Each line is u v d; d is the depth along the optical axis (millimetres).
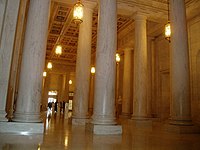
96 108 8812
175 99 10391
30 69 8039
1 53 8125
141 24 14992
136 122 13648
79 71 13492
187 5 14266
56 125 11500
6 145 5316
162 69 18344
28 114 7750
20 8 9305
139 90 14453
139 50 14789
